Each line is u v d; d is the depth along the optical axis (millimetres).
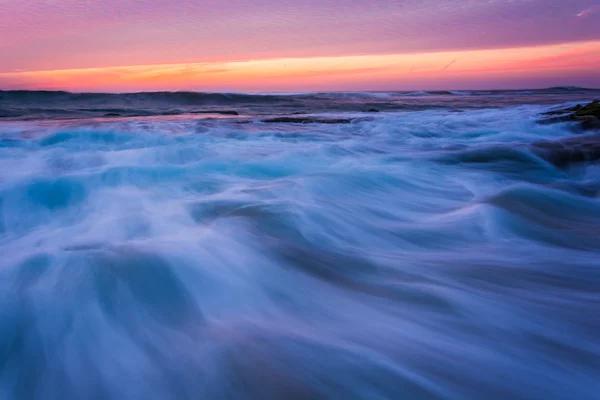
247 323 3285
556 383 2635
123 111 25156
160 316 3357
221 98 35406
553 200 6402
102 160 8578
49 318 3240
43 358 2875
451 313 3414
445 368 2750
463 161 9289
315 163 9039
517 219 5734
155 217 5613
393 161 9305
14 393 2602
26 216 5809
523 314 3412
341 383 2615
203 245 4570
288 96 40156
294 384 2592
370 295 3732
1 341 2998
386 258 4559
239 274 4051
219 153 9688
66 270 3912
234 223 5281
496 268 4281
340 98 41875
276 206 6023
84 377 2725
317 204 6246
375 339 3051
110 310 3385
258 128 14570
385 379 2641
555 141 10602
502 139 12617
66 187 6707
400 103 32969
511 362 2828
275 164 8734
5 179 6695
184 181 7398
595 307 3490
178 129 13844
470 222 5664
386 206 6410
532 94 55125
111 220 5535
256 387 2574
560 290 3791
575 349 2953
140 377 2701
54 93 32844
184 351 2922
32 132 12742
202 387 2605
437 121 16938
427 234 5309
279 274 4105
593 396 2531
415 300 3633
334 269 4258
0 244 4715
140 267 4004
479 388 2588
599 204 6340
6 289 3561
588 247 4855
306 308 3514
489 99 39375
